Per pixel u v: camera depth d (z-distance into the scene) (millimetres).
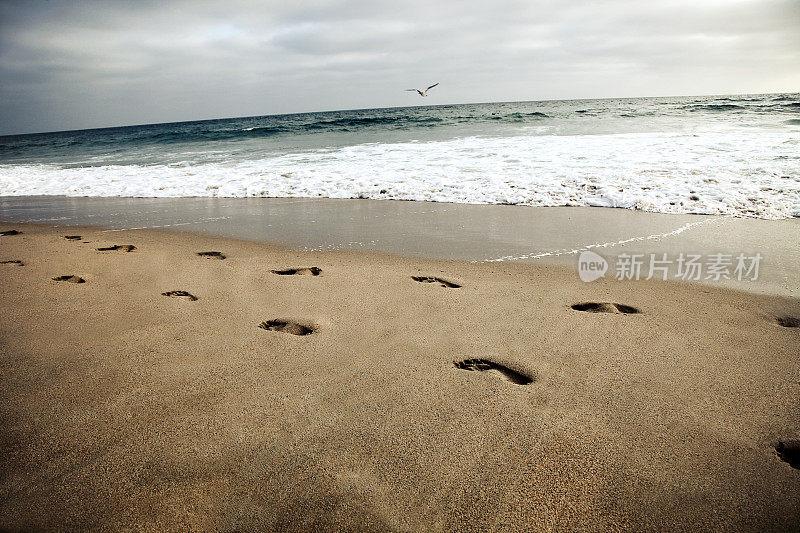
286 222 5977
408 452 1802
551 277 3779
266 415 2035
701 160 7758
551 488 1629
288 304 3295
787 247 4281
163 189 8656
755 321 2920
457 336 2775
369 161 10031
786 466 1726
